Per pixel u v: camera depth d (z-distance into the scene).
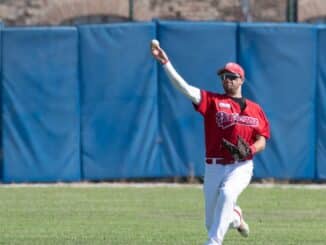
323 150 55.28
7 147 54.78
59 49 54.59
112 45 54.78
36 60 54.53
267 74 54.84
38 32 54.44
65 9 72.25
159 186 54.09
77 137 55.03
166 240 35.22
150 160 55.12
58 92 54.69
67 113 54.84
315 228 38.72
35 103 54.62
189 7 73.25
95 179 55.19
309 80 55.03
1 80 54.69
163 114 55.03
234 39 54.94
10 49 54.50
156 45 29.42
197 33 54.88
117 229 38.06
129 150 55.09
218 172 30.02
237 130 29.94
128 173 55.09
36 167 54.84
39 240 35.09
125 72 54.88
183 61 54.88
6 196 49.16
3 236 36.09
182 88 29.84
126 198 48.53
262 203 46.69
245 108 30.16
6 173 54.88
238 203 46.56
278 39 54.78
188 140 55.09
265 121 30.48
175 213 43.12
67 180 55.09
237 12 73.06
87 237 35.88
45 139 54.78
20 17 72.25
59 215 42.25
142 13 72.75
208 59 54.94
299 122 55.09
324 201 47.62
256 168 55.22
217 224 29.20
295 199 48.34
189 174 55.19
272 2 72.94
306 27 54.88
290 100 54.94
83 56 54.75
